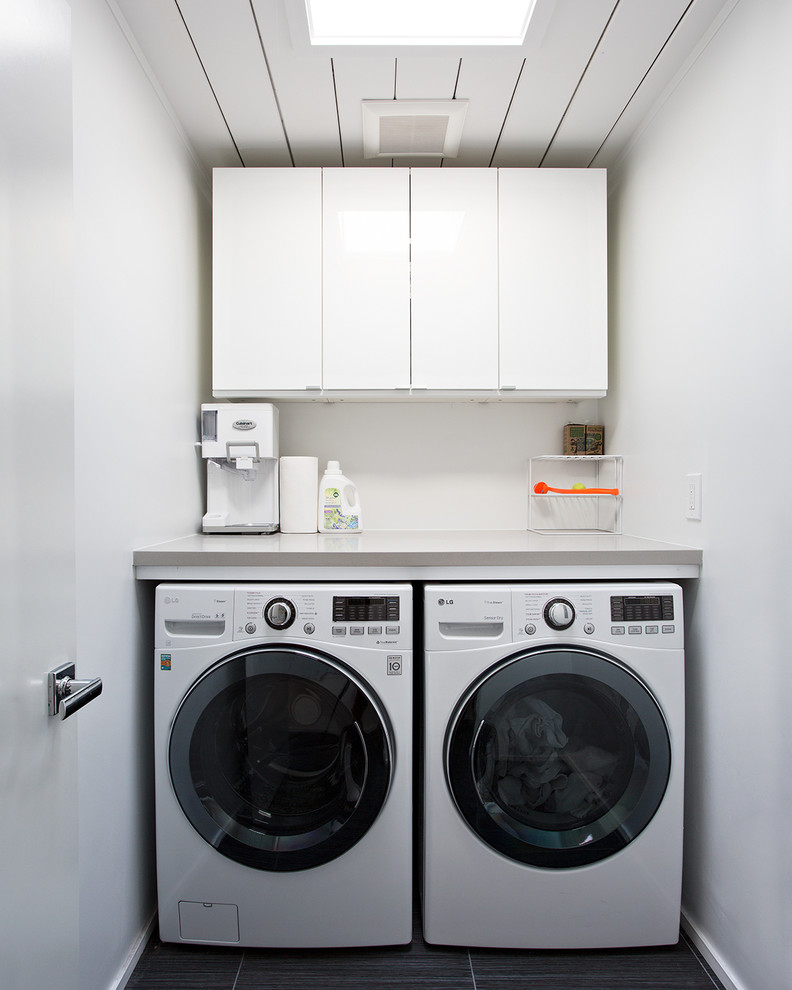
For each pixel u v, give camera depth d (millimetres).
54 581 730
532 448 2023
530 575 1260
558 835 1193
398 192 1659
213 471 1725
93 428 1079
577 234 1673
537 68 1353
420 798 1398
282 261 1653
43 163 701
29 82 672
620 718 1204
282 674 1189
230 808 1201
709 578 1246
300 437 2002
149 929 1274
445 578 1263
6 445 631
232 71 1362
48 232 713
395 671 1203
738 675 1139
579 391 1683
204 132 1613
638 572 1273
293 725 1225
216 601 1213
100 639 1098
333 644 1200
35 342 687
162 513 1442
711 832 1221
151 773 1315
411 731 1206
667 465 1452
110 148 1155
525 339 1668
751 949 1082
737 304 1150
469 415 2018
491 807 1189
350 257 1656
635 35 1250
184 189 1612
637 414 1636
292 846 1174
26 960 669
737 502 1148
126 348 1228
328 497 1850
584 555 1254
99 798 1077
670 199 1430
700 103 1281
